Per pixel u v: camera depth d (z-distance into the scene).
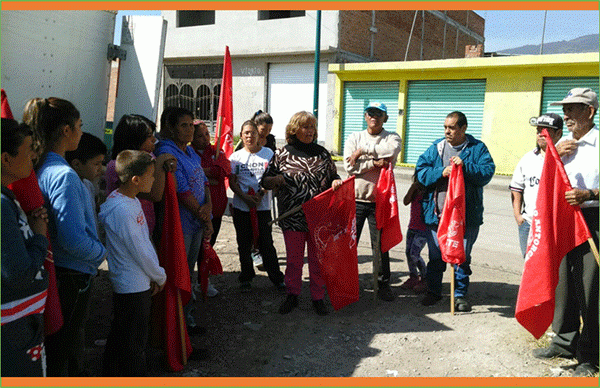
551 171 3.54
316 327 4.25
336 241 4.53
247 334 4.09
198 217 3.91
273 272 5.12
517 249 7.06
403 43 23.47
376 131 4.94
